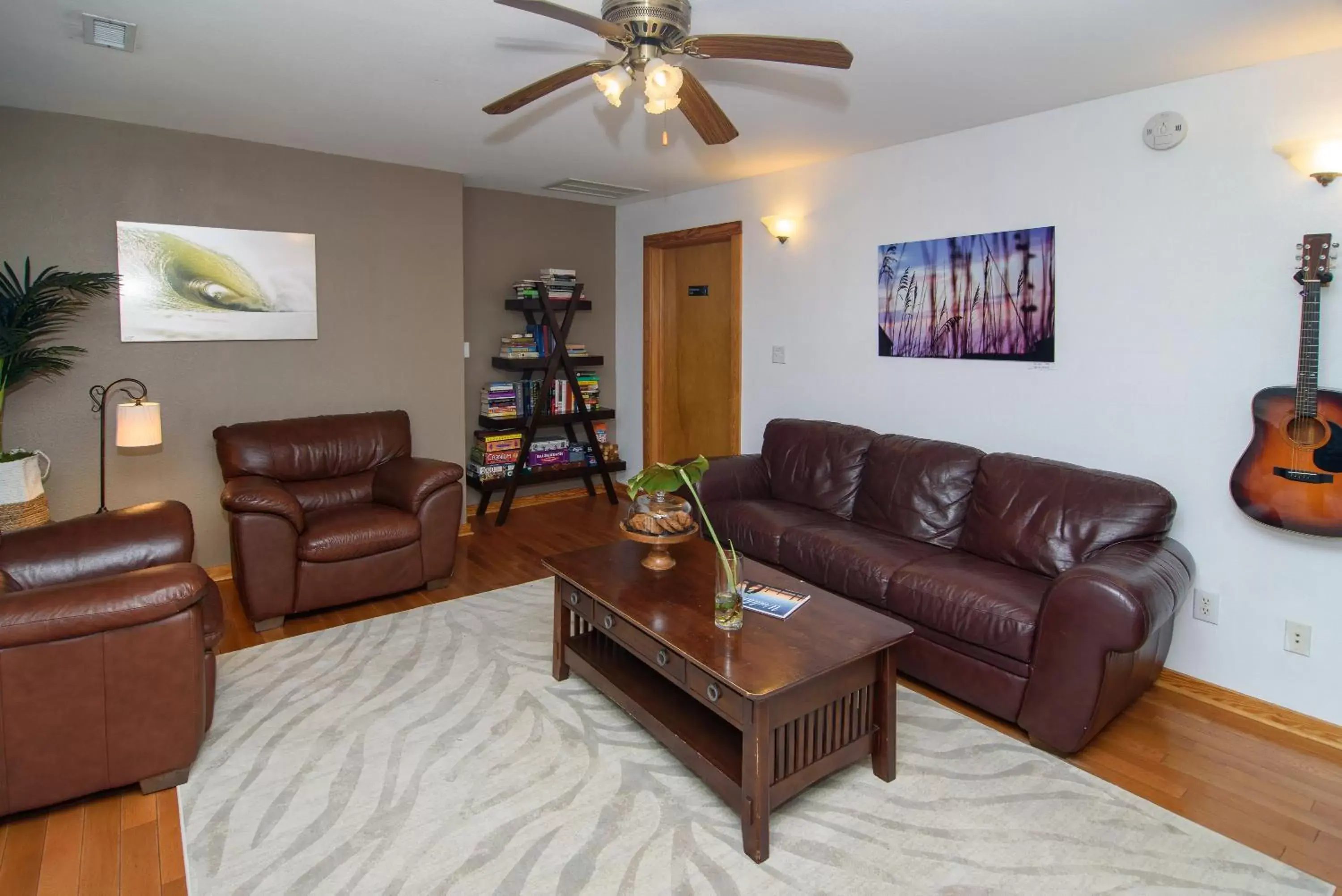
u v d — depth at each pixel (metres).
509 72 2.81
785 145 3.82
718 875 1.84
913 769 2.30
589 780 2.23
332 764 2.30
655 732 2.31
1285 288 2.55
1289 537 2.58
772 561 3.48
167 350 3.80
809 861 1.90
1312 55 2.46
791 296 4.51
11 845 1.93
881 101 3.07
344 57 2.65
